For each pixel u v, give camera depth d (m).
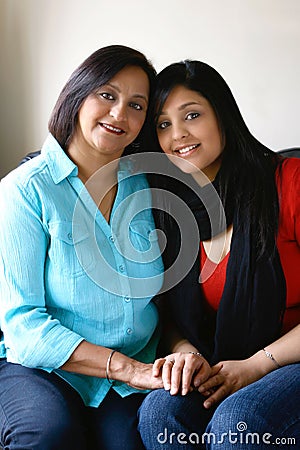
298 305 1.67
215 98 1.64
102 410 1.56
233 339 1.64
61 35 2.52
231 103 1.67
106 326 1.60
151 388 1.51
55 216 1.56
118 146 1.62
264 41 2.36
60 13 2.51
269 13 2.35
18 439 1.41
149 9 2.44
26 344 1.53
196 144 1.64
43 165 1.60
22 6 2.53
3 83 2.59
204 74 1.64
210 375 1.52
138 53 1.63
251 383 1.53
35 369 1.58
